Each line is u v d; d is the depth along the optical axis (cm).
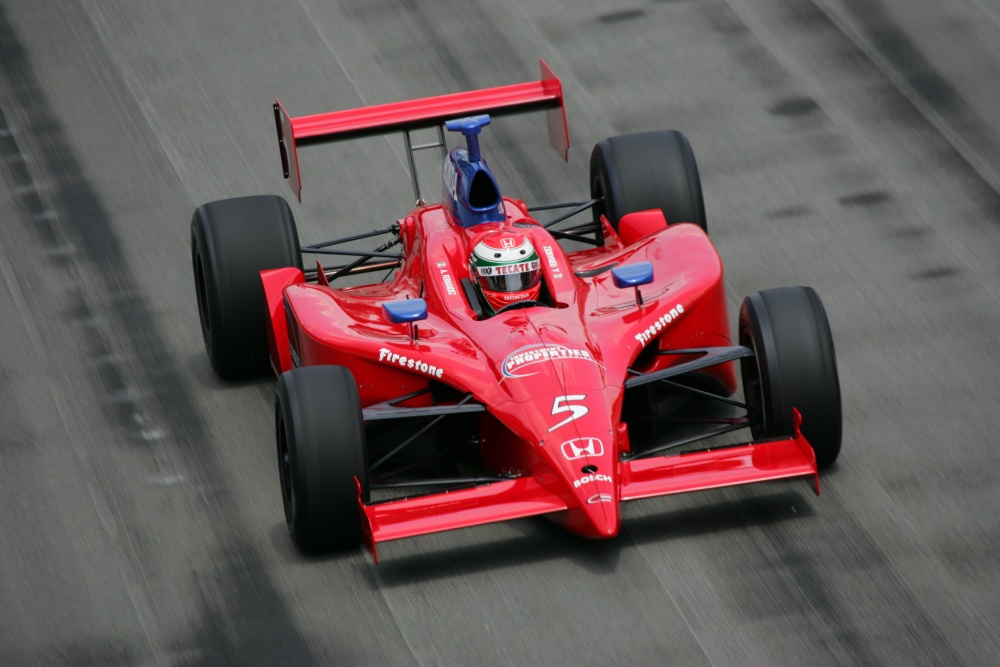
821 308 3061
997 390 3566
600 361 3009
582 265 3578
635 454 3098
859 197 4653
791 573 2855
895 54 5547
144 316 4134
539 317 3136
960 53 5534
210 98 5472
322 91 5509
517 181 4894
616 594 2814
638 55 5669
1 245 4541
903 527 2995
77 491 3331
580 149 5069
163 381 3806
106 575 3012
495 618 2767
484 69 5631
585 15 6003
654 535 3000
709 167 4894
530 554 2964
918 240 4378
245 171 4978
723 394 3462
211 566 3006
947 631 2673
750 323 3067
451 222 3497
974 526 2989
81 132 5238
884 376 3669
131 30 5953
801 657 2617
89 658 2758
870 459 3275
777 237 4441
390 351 3109
